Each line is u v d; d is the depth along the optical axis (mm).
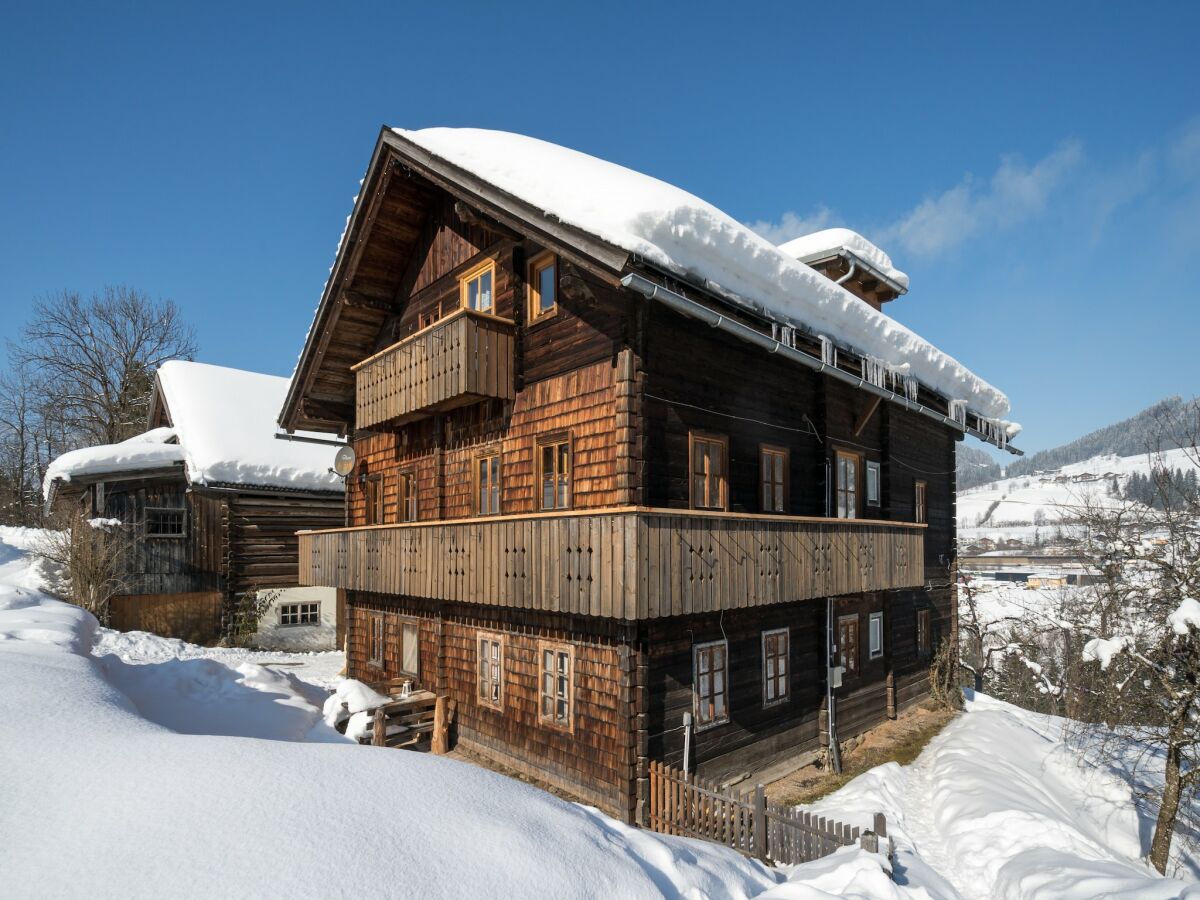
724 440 9867
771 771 10172
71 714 4430
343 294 13336
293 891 2938
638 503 8312
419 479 12914
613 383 8695
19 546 20766
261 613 18656
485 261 11219
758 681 10117
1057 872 6949
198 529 18203
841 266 15727
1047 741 13258
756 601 8578
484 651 10766
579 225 7527
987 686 25703
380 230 12758
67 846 3020
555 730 9227
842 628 12328
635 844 4504
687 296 7988
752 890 4805
